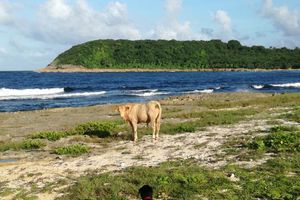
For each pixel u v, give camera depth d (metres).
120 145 18.12
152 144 17.56
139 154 15.84
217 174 11.91
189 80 121.75
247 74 176.38
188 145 16.69
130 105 18.50
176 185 11.23
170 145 17.03
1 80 128.75
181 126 20.77
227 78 132.25
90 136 20.98
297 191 10.27
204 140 17.36
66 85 98.75
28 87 91.00
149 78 143.12
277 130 17.86
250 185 10.88
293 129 17.86
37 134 21.94
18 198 11.69
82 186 11.77
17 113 35.41
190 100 43.03
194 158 14.35
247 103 34.72
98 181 12.08
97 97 57.75
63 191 11.92
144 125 23.23
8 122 29.66
